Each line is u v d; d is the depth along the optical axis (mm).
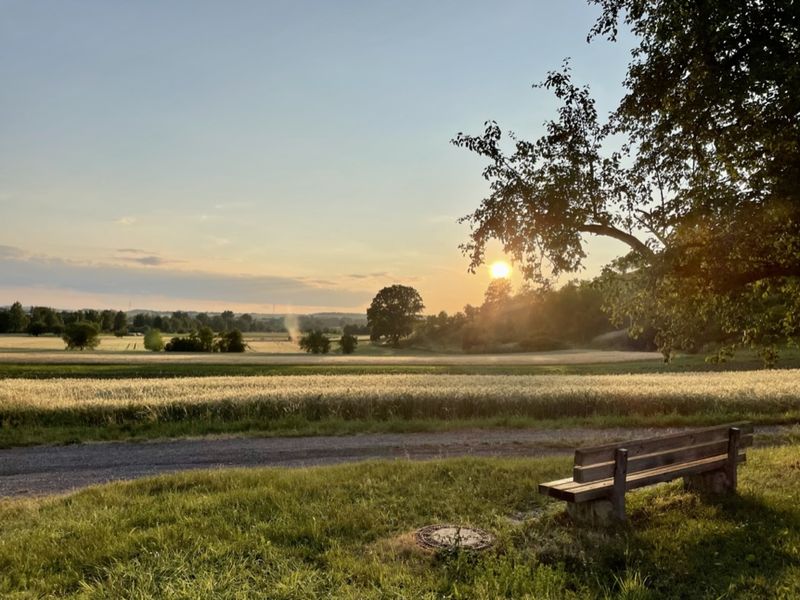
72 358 58031
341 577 5059
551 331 102188
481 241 11195
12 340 99562
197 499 7477
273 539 6004
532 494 8062
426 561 5480
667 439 7168
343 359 66188
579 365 56031
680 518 6789
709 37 8742
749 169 9789
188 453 14125
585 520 6535
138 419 17859
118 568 5148
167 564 5238
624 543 5875
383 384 25984
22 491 10570
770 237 9406
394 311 117562
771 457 10688
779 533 6156
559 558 5520
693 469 7391
